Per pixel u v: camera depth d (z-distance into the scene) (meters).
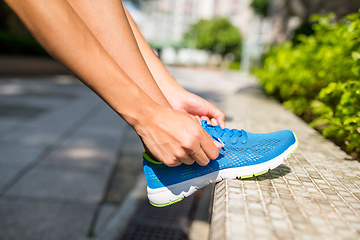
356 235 0.49
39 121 4.02
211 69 33.31
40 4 0.48
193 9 66.75
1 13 11.54
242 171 0.76
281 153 0.80
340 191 0.70
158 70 1.00
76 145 3.06
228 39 42.38
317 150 1.10
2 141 3.03
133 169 2.52
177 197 0.77
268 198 0.64
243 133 0.81
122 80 0.57
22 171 2.31
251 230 0.49
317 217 0.55
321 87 1.94
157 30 65.38
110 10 0.70
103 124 4.06
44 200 1.88
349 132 1.16
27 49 10.38
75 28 0.51
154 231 1.62
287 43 2.99
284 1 7.92
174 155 0.62
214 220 0.55
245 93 3.21
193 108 1.00
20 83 8.05
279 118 1.74
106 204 1.90
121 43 0.70
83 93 7.21
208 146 0.64
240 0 44.06
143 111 0.60
